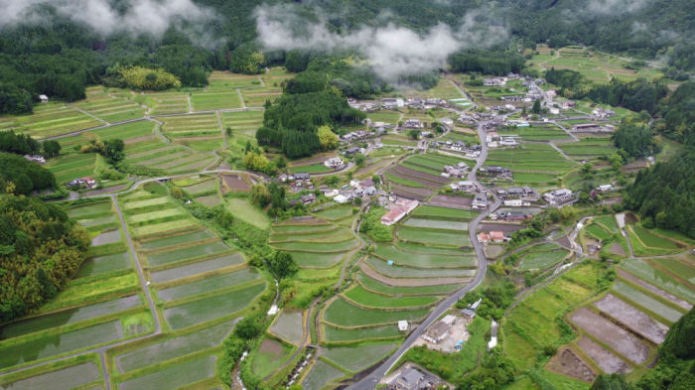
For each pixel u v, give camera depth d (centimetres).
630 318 12081
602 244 15900
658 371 10025
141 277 13988
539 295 13200
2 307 11675
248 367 10838
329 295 13400
